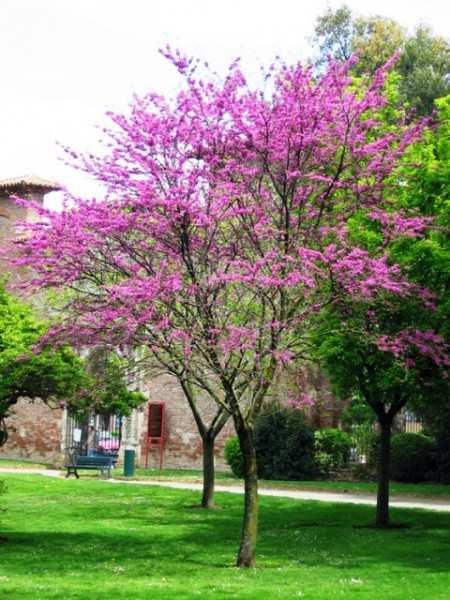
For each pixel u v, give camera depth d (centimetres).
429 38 5081
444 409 3105
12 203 4409
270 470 3709
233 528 2248
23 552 1839
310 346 1856
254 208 1683
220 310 1742
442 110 2202
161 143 1670
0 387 2028
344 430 3975
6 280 2322
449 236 2044
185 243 1655
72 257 1684
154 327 1656
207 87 1719
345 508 2645
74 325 1722
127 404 2264
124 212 1667
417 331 1859
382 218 1797
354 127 1755
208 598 1377
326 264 1705
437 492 3266
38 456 4350
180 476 3728
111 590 1434
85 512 2503
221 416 2942
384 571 1644
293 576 1583
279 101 1745
